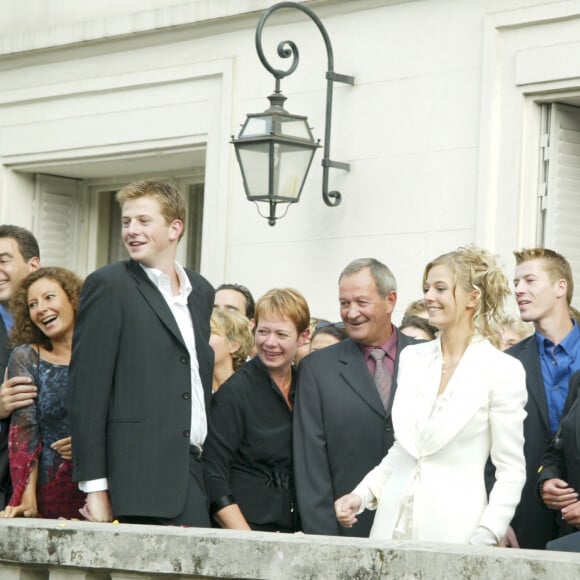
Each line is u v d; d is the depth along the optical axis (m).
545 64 17.53
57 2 23.28
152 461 11.52
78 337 11.70
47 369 12.57
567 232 17.91
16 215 24.34
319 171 19.75
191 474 11.85
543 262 13.09
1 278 15.01
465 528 11.09
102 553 9.98
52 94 23.39
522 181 17.80
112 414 11.60
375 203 19.16
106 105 22.77
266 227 20.39
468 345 11.56
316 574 8.93
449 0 18.56
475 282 11.58
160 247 11.86
